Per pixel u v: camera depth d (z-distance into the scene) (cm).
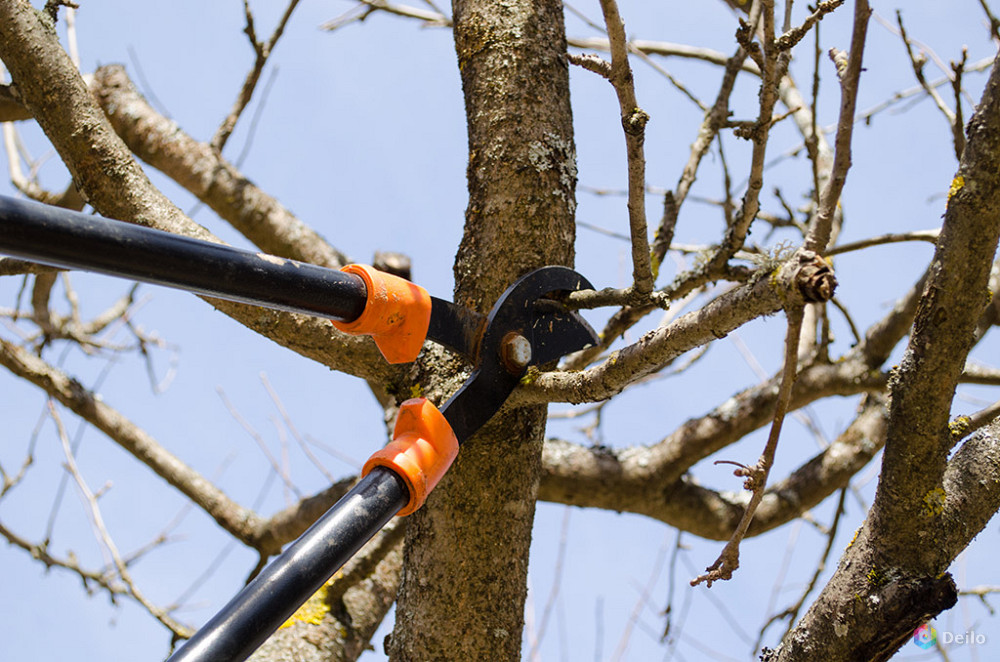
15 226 180
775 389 538
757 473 230
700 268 322
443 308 272
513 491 305
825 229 231
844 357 538
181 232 327
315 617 433
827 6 249
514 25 345
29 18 334
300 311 234
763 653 270
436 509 306
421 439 252
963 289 233
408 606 306
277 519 557
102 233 192
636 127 244
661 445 543
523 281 292
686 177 405
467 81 348
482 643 298
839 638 250
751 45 262
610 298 282
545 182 325
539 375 289
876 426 539
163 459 570
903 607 242
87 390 572
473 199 331
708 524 539
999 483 253
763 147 277
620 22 240
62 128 330
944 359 236
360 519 234
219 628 206
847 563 256
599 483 536
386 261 353
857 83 230
